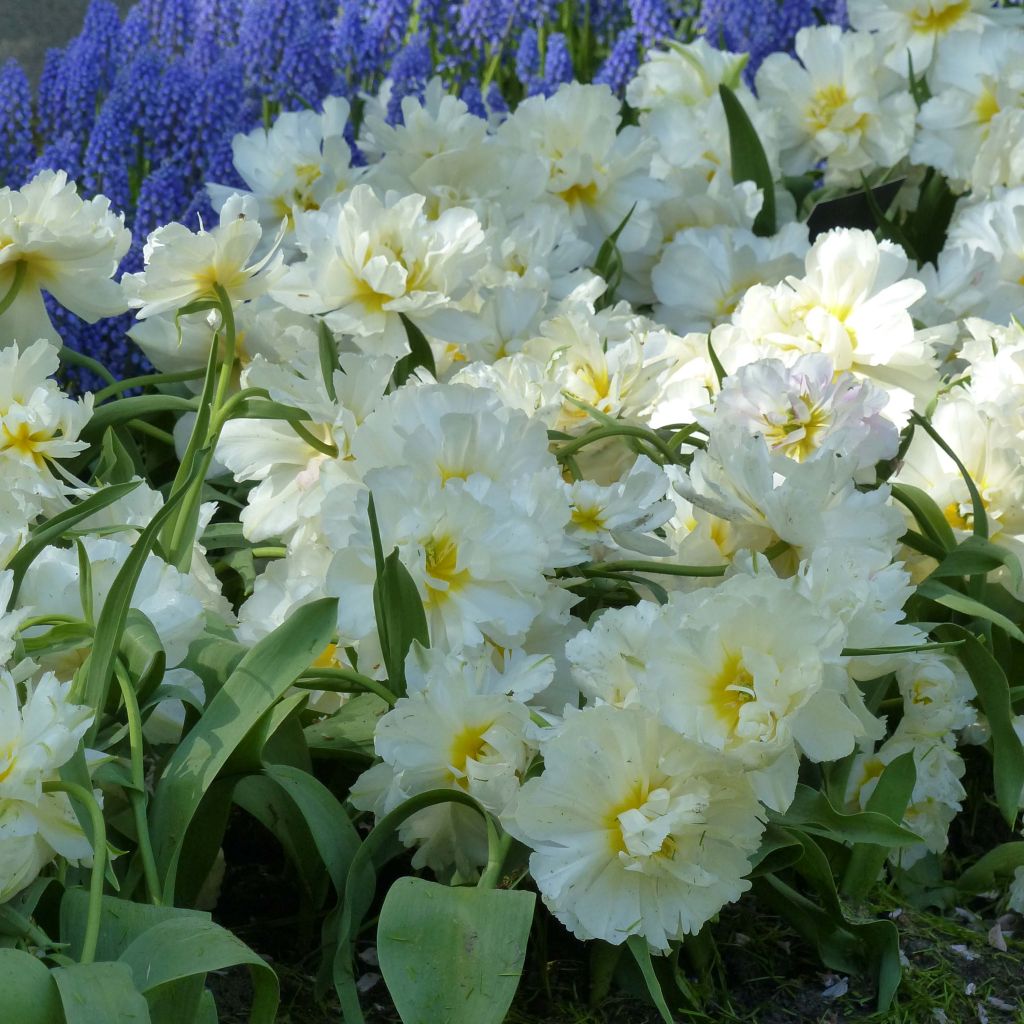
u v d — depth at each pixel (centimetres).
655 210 211
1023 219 191
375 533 133
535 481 139
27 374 150
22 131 224
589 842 130
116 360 189
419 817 137
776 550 143
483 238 163
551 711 142
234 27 271
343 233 160
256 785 141
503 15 287
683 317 193
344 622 135
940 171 237
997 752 151
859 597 134
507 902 128
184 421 175
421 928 128
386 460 142
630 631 133
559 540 139
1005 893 155
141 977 121
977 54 229
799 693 129
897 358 166
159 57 222
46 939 125
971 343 172
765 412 151
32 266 158
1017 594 157
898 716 160
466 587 137
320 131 204
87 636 138
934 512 159
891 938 143
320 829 135
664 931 131
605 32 321
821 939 145
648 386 162
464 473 141
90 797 125
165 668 140
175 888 139
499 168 194
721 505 141
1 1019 117
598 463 163
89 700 134
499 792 132
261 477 152
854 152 236
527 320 173
